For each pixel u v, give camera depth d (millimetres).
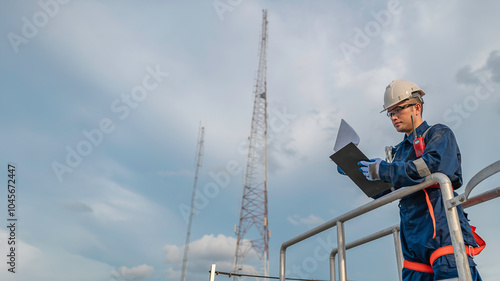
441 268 2279
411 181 2322
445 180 2121
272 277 5621
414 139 2629
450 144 2416
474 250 2334
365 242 3543
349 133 2811
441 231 2359
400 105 2859
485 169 1640
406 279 2611
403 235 2703
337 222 2693
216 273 5703
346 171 2783
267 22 56094
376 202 2393
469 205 2186
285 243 3439
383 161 2551
